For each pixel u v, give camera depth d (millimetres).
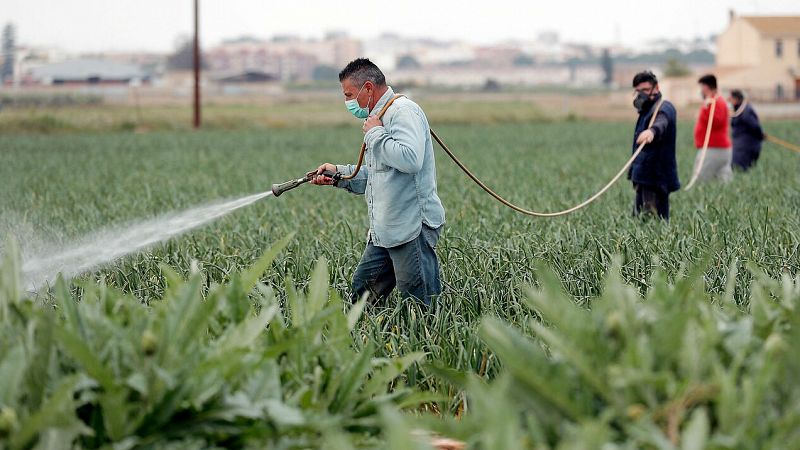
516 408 7492
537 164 43906
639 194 22156
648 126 21688
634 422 7199
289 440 8234
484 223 20016
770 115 113062
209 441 8094
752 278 14469
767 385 7191
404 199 13641
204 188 33500
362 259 14383
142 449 7707
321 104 166875
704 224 19156
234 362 8039
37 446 7234
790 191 25984
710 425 7324
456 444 9305
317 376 8805
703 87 30469
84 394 7762
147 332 7926
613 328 7699
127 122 89938
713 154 30594
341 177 14586
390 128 13367
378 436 8906
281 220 22000
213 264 15414
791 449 6977
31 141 69938
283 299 13664
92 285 9750
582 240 17578
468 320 13031
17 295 8789
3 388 7445
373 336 11805
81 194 31219
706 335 7660
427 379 11047
